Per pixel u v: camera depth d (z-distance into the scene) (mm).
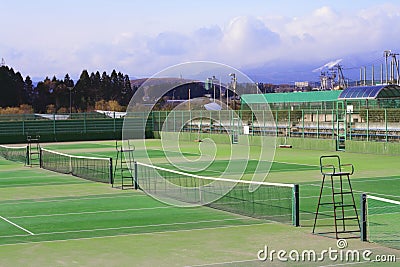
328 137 45594
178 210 17953
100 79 107062
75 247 13422
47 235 14781
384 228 14789
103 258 12422
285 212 17312
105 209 18484
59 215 17625
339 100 46406
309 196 20688
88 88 108062
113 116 66062
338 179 25938
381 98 43031
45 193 22453
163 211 17859
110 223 16203
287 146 46156
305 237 14023
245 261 11984
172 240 13930
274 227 15227
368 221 15562
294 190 15438
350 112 42219
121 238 14258
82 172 29141
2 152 43875
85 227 15727
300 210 17672
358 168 30500
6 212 18328
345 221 15898
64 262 12156
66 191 22828
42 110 107125
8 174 29281
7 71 105000
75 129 64062
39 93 107938
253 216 16750
